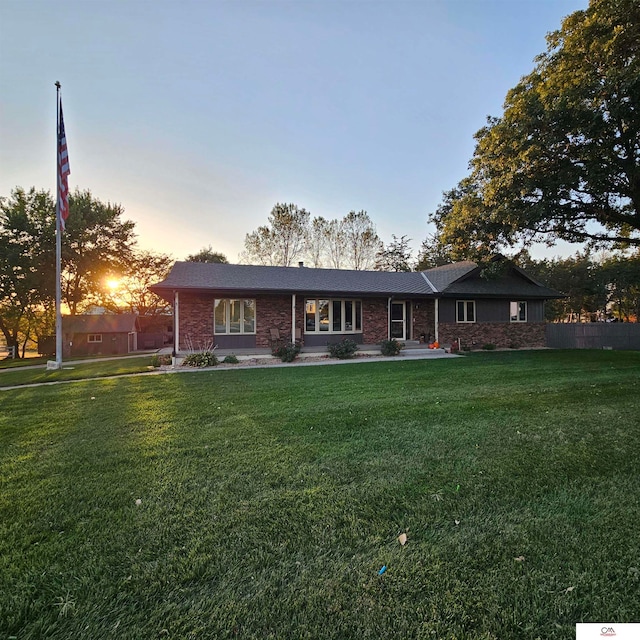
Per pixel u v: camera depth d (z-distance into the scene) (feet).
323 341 51.96
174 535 8.09
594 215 40.78
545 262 101.45
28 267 80.12
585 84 30.58
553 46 37.01
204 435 15.21
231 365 41.11
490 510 9.11
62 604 6.13
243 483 10.66
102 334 82.12
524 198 38.06
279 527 8.36
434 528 8.36
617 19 29.40
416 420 17.02
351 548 7.62
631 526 8.36
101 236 92.43
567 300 98.43
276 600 6.20
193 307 47.21
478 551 7.50
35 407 21.43
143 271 109.81
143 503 9.53
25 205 82.79
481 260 49.39
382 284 56.18
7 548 7.70
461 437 14.53
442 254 106.93
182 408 20.26
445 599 6.22
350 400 21.36
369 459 12.38
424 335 57.06
